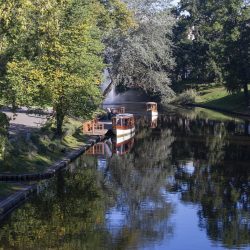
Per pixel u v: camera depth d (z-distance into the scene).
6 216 26.95
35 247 22.61
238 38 98.75
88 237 24.27
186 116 86.25
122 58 76.94
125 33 76.62
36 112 46.34
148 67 82.56
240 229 26.28
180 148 51.50
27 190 30.06
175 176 38.47
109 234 24.88
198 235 25.27
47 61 37.16
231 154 48.03
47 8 24.75
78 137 50.62
